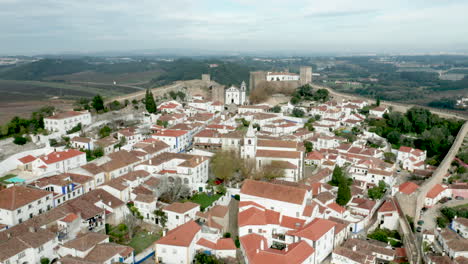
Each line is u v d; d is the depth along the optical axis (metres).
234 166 126.69
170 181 115.06
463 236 106.94
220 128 176.50
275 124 197.25
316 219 96.19
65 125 148.12
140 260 82.06
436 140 170.50
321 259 90.75
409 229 105.81
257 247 85.12
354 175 140.38
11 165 119.88
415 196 117.19
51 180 104.38
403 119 199.50
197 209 100.69
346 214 111.25
